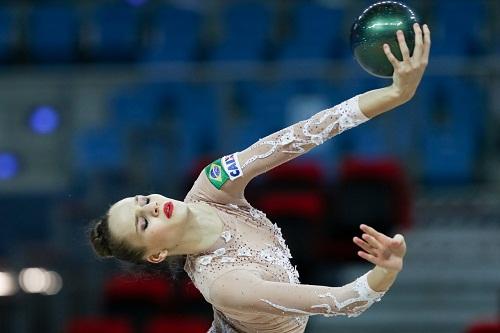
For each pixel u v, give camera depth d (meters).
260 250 12.84
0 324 27.02
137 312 25.95
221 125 29.69
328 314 11.81
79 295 27.42
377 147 29.56
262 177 28.17
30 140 31.73
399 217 28.06
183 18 39.00
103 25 39.06
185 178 27.92
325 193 28.17
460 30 36.25
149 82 31.69
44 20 39.62
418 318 26.31
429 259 27.73
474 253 27.83
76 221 28.38
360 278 11.69
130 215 12.91
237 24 38.81
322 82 30.95
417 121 29.38
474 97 31.50
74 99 32.09
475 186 30.95
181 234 12.77
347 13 38.53
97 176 29.33
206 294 12.51
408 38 11.94
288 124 30.78
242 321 12.82
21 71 37.94
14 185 31.23
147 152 29.33
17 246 28.86
